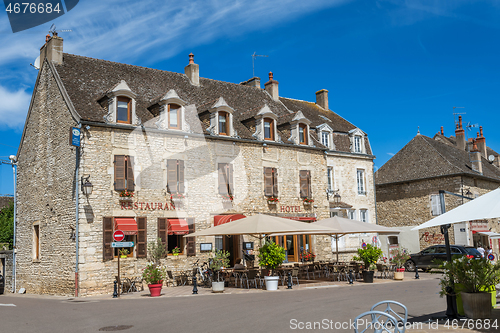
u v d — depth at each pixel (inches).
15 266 781.3
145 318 332.5
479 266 305.4
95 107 635.5
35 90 743.7
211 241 700.7
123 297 534.0
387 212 1116.5
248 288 569.9
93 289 581.9
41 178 700.7
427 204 1039.0
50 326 301.0
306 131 834.8
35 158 730.2
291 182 789.2
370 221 963.3
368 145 1002.7
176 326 293.0
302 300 423.5
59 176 641.0
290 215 772.6
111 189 606.5
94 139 601.9
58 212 637.3
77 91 653.9
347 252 893.8
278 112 912.9
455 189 993.5
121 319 330.0
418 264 825.5
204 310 369.1
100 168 601.3
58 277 625.9
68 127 622.2
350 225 627.8
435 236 1005.2
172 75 836.0
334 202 885.2
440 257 795.4
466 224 952.9
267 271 566.9
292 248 822.5
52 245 649.6
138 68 795.4
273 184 752.3
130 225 601.3
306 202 803.4
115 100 619.2
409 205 1074.1
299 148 815.7
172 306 406.6
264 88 996.6
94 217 592.4
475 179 1051.3
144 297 521.0
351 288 546.3
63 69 688.4
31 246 721.0
